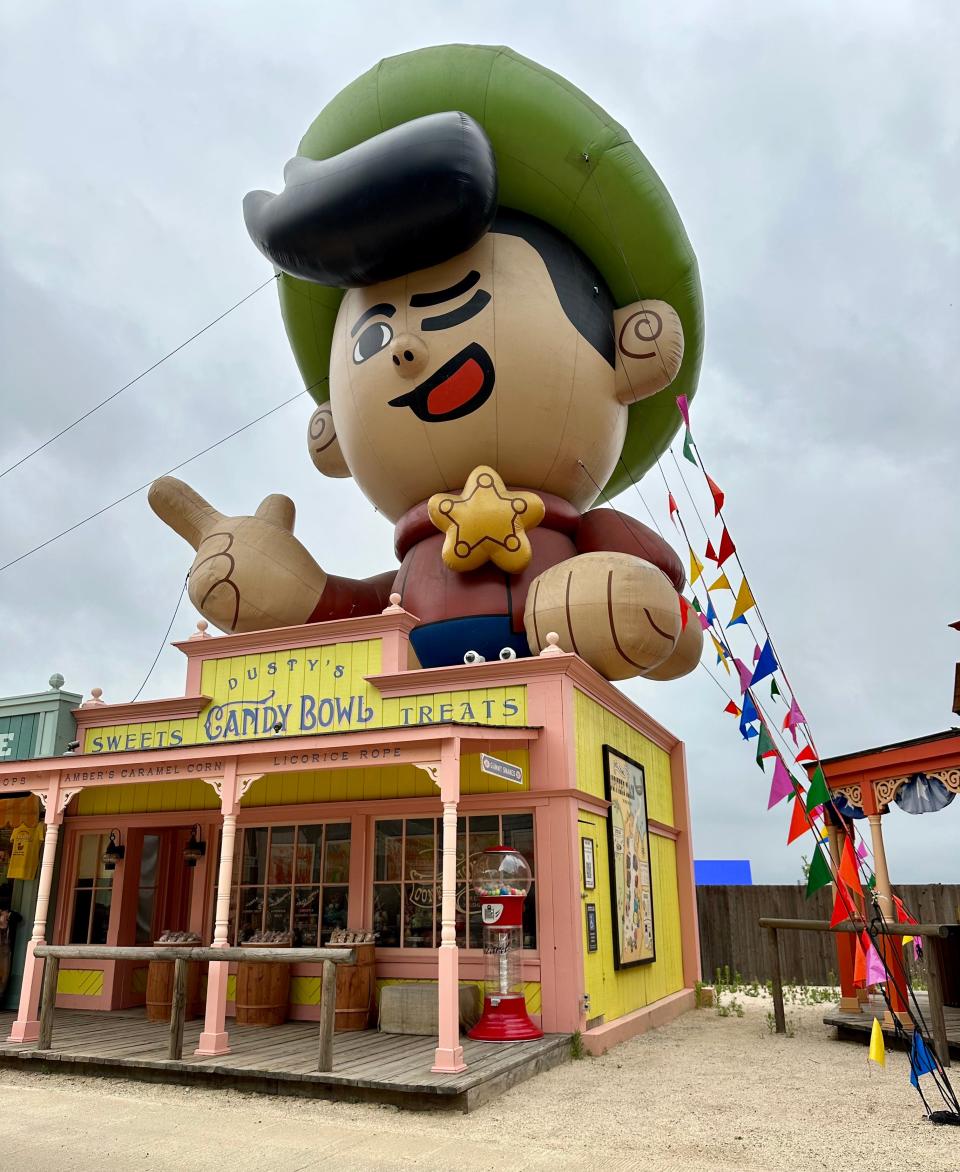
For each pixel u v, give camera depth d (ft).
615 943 32.27
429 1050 25.38
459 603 36.86
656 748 44.27
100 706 37.88
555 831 29.30
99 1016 33.53
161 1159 16.83
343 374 39.81
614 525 41.27
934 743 31.35
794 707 20.11
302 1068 22.72
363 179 34.09
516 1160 16.71
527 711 30.60
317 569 41.78
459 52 38.47
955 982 35.47
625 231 40.45
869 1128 19.16
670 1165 16.43
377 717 32.81
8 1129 19.10
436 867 31.19
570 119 38.14
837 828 35.35
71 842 37.47
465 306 37.19
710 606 21.22
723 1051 29.19
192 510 43.04
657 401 47.70
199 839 35.09
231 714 35.73
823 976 54.03
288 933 32.22
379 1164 16.44
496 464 38.17
